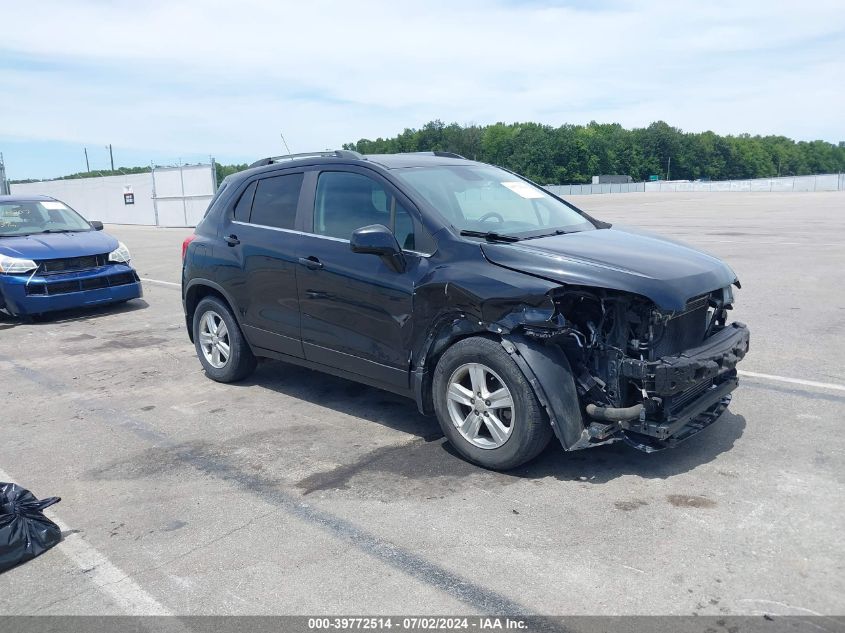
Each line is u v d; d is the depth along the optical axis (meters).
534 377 3.82
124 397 5.96
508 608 2.86
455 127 142.25
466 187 4.93
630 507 3.65
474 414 4.18
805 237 16.78
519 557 3.23
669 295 3.73
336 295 4.84
